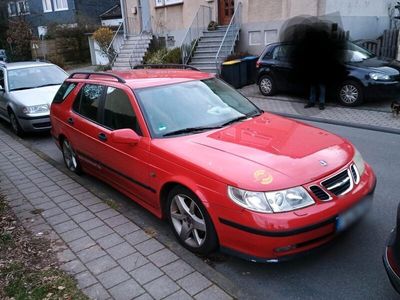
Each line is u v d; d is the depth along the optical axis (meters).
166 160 3.75
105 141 4.71
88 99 5.33
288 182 3.11
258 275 3.37
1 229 4.29
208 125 4.22
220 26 16.09
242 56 14.51
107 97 4.85
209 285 3.18
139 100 4.30
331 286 3.19
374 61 10.28
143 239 3.95
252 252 3.14
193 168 3.47
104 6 31.92
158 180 3.87
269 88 11.95
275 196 3.05
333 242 3.45
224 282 3.20
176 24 17.95
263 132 3.99
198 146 3.73
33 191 5.44
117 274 3.38
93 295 3.11
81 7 30.38
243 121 4.36
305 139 3.81
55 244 3.93
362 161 3.86
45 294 3.12
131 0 19.80
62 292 3.14
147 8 19.17
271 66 11.64
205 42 15.96
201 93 4.65
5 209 4.85
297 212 3.04
